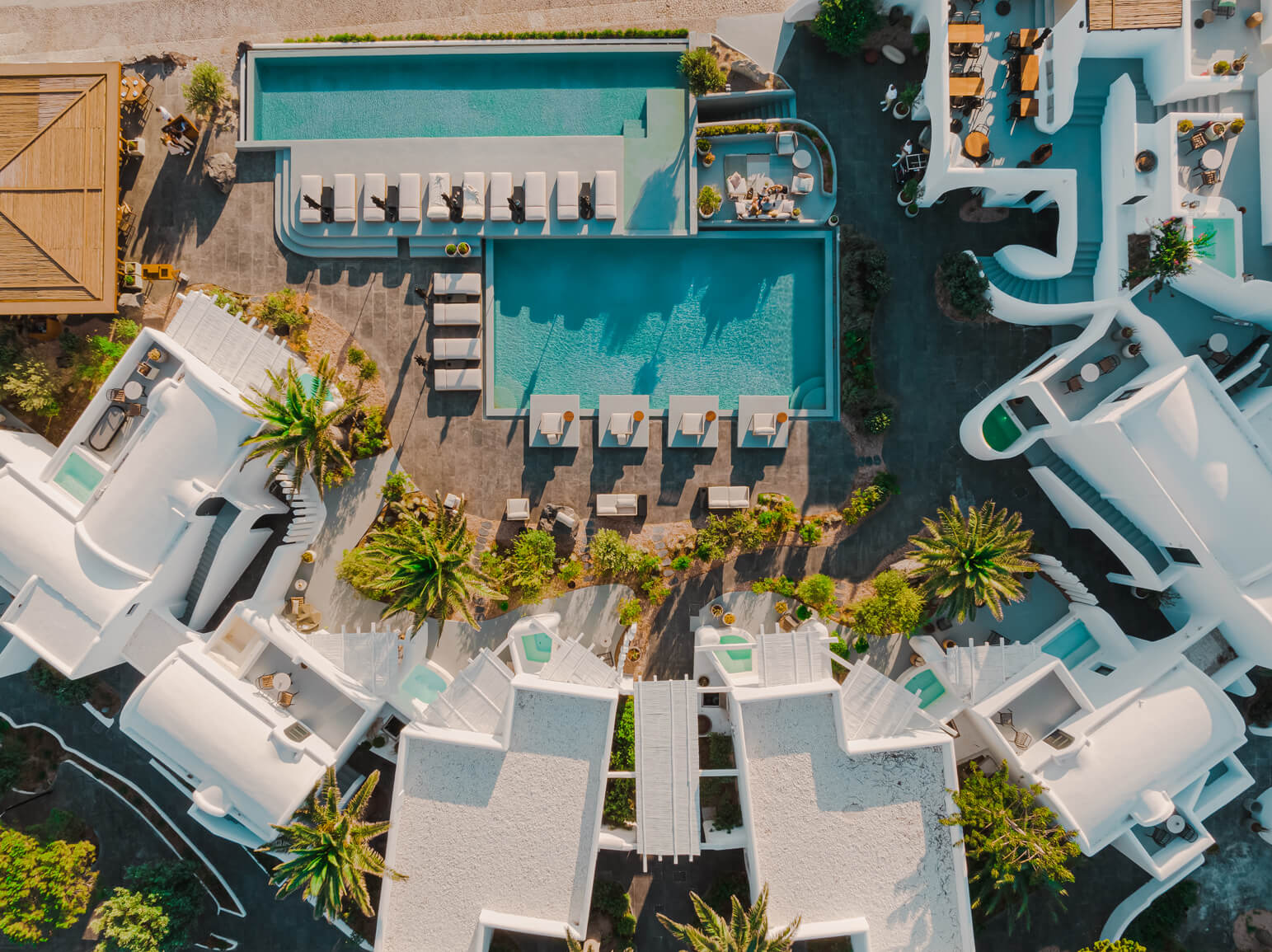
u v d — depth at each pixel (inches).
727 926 893.2
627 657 1035.9
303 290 1065.5
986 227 1062.4
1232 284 886.4
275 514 1050.7
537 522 1070.4
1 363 1002.1
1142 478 890.1
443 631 1058.7
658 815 914.7
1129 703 941.2
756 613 1058.1
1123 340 974.4
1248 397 959.0
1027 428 1028.5
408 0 1078.4
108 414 976.3
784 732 936.9
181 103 1077.1
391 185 1046.4
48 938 1045.8
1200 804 981.8
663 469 1071.0
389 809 1040.2
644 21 1082.1
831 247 1060.5
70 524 930.7
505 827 925.8
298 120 1078.4
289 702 960.9
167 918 958.4
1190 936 1055.0
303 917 1051.3
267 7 1076.5
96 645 903.1
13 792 1052.5
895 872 919.7
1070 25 898.7
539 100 1078.4
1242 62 882.1
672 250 1084.5
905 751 932.0
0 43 1073.5
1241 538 887.7
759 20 1066.1
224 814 914.7
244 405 930.7
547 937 1031.6
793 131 1045.2
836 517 1064.2
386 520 1053.2
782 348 1088.2
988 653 986.1
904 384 1071.6
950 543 941.2
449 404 1069.1
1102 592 1065.5
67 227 986.1
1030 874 919.0
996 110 960.9
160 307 1061.1
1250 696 1027.9
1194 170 901.8
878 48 1059.9
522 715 938.7
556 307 1087.0
